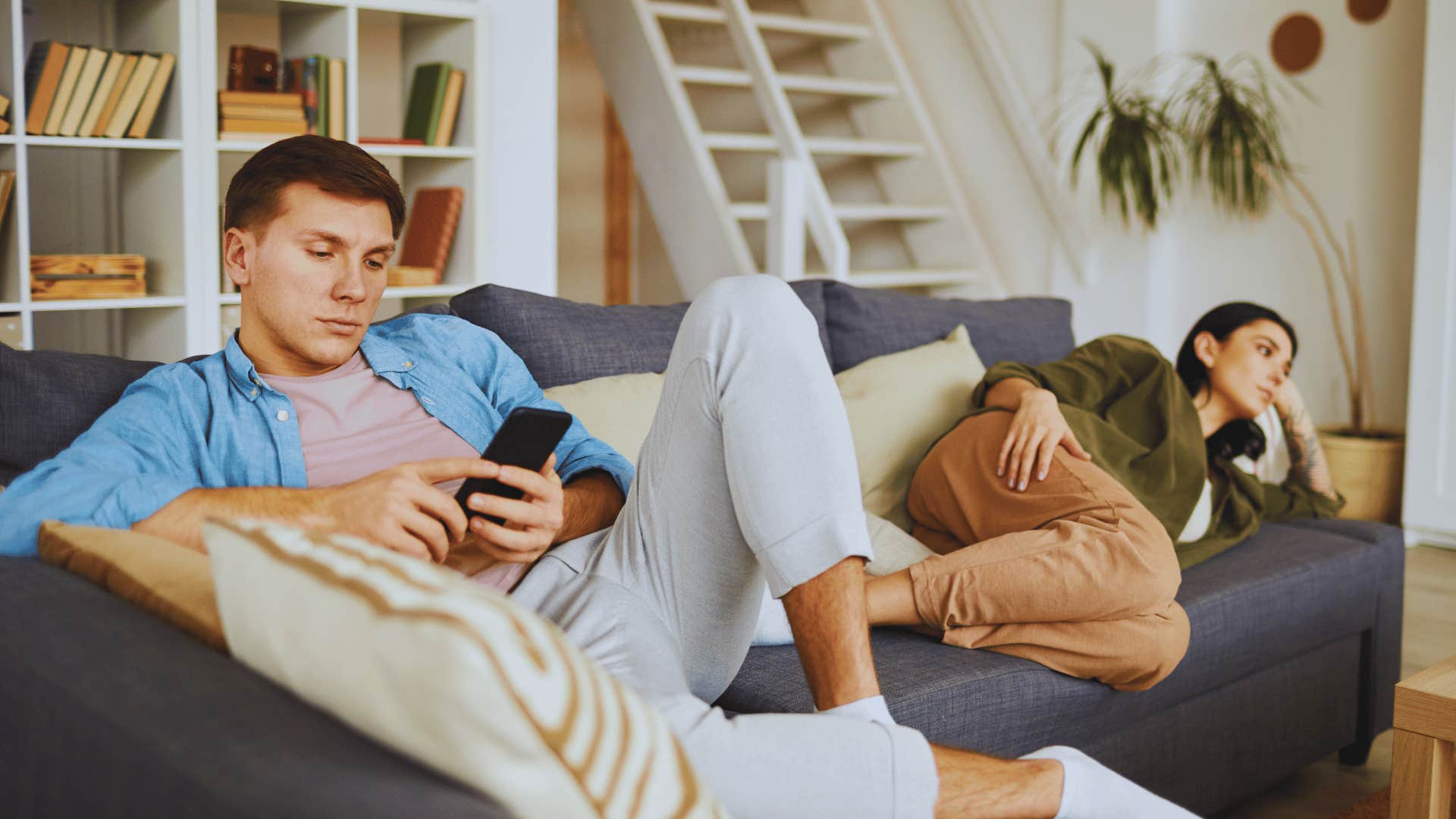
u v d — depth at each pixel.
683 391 1.21
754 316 1.17
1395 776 1.48
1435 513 3.86
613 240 6.67
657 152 4.70
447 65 3.55
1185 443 2.03
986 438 1.87
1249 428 2.26
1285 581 2.00
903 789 1.00
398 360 1.44
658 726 0.72
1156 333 4.71
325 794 0.61
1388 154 4.23
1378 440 4.03
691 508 1.22
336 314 1.32
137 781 0.70
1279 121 4.46
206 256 3.20
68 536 1.06
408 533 1.12
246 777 0.63
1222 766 1.93
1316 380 4.46
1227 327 2.26
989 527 1.80
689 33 6.19
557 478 1.26
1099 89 4.66
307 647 0.69
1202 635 1.83
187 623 0.88
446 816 0.61
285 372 1.38
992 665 1.58
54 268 3.04
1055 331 2.64
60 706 0.79
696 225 4.57
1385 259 4.27
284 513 1.11
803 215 4.24
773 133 4.86
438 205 3.63
